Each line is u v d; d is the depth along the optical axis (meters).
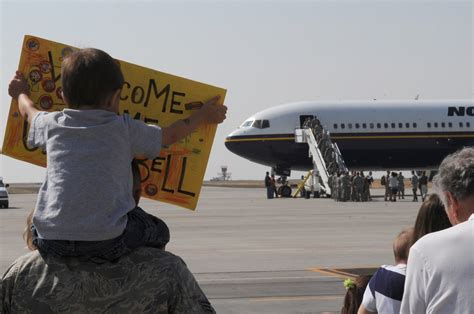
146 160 5.46
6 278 4.27
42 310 4.19
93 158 4.31
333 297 15.15
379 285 6.12
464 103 66.00
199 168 5.48
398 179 63.12
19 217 42.09
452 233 4.68
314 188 63.00
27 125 5.26
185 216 40.94
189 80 5.52
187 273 4.35
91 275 4.20
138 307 4.22
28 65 5.35
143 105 5.54
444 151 65.12
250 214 42.06
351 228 31.59
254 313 13.55
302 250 23.62
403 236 6.42
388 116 64.69
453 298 4.56
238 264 20.33
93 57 4.45
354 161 64.75
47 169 4.38
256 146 64.25
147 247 4.33
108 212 4.24
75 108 4.48
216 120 5.40
